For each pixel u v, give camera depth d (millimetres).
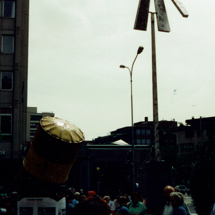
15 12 39969
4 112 38781
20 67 40188
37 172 8023
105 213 2008
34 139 8000
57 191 8211
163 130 118125
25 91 40875
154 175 12195
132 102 34375
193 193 16125
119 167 49312
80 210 1999
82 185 46438
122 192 48344
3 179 23031
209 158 16375
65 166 8117
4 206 11227
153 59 14062
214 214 6988
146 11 13109
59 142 7809
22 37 40906
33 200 8172
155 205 11922
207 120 93875
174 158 72438
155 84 13938
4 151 37844
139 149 50844
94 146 49562
